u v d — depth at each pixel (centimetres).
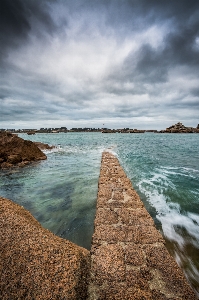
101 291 277
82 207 699
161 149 3450
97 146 3900
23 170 1354
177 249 470
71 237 508
